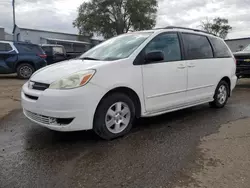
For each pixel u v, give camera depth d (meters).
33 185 2.49
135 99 3.92
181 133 3.99
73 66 3.72
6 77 12.21
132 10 41.25
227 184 2.51
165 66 4.20
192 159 3.06
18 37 32.06
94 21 40.94
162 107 4.25
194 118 4.88
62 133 3.93
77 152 3.25
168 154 3.20
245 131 4.08
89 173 2.72
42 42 31.88
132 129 4.18
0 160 3.00
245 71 8.86
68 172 2.74
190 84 4.70
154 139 3.72
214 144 3.53
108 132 3.61
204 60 5.00
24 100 3.63
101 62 3.68
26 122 4.51
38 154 3.18
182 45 4.63
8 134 3.88
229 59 5.79
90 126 3.40
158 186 2.48
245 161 2.99
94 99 3.36
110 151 3.28
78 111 3.26
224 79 5.73
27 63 11.57
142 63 3.89
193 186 2.48
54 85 3.31
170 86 4.32
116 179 2.61
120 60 3.70
